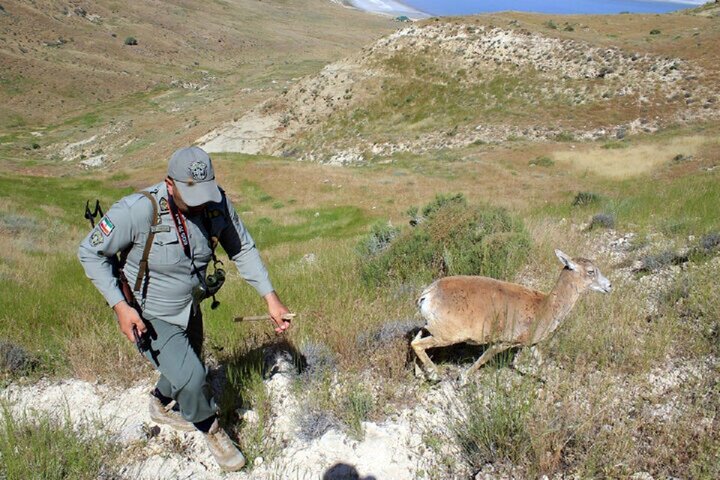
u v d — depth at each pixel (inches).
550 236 355.6
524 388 156.0
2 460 142.9
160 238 131.3
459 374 182.7
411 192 1438.2
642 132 1939.0
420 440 153.9
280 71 4790.8
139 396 179.2
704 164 1389.0
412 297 258.7
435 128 2301.9
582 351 186.2
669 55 2274.9
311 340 206.5
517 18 3021.7
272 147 2603.3
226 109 3585.1
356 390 170.6
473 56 2642.7
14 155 3127.5
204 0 7126.0
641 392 165.8
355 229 1110.4
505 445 143.1
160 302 136.9
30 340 227.6
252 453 148.8
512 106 2313.0
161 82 4640.8
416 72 2679.6
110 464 147.1
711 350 183.2
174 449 153.8
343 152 2335.1
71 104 4119.1
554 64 2448.3
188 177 127.2
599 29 2871.6
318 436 156.9
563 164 1622.8
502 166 1647.4
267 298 150.2
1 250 658.8
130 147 3147.1
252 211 1382.9
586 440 143.3
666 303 222.4
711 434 143.1
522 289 177.0
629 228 394.3
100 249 129.7
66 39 5009.8
